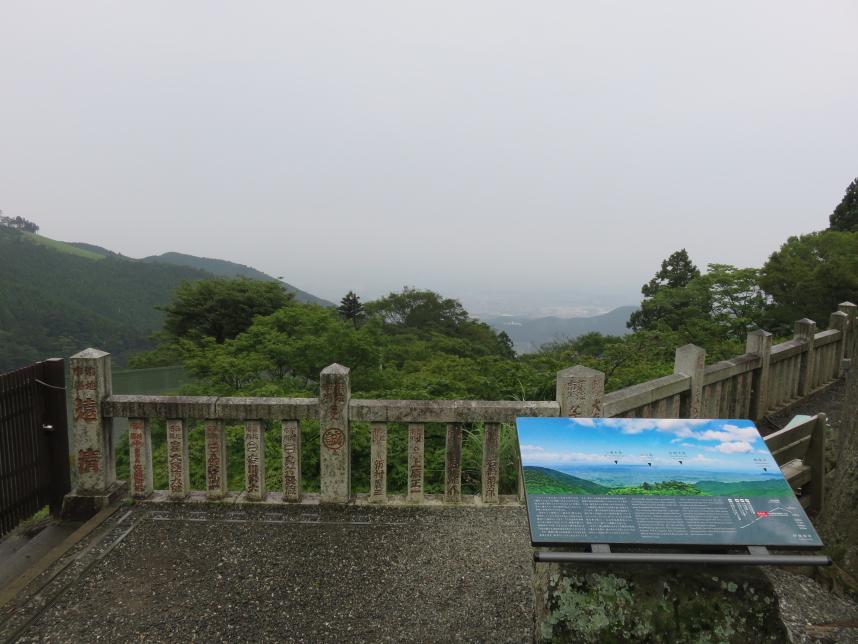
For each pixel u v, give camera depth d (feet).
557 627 7.03
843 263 57.26
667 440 8.44
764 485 7.76
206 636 9.77
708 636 6.88
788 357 25.75
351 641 9.69
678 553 7.04
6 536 14.28
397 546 12.75
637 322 86.12
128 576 11.53
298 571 11.73
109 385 14.93
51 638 9.73
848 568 11.11
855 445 11.46
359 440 19.34
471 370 34.86
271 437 22.20
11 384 13.76
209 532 13.30
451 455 14.73
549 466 8.08
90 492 14.76
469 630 9.98
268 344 41.47
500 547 12.76
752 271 72.23
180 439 14.71
